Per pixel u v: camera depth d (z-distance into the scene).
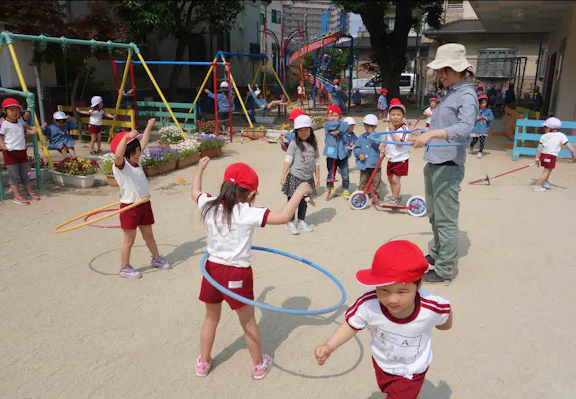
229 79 16.05
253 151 14.16
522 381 3.67
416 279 2.35
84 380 3.69
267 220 3.30
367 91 35.50
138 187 5.29
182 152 11.62
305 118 6.69
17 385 3.62
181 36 21.98
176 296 5.06
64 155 12.98
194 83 27.36
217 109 15.18
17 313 4.68
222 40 29.00
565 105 15.84
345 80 39.06
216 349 4.13
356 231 7.14
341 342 2.71
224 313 4.77
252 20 33.28
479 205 8.43
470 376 3.73
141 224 5.42
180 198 8.88
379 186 8.62
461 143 4.75
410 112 27.20
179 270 5.71
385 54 25.94
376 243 6.64
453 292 5.12
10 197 8.81
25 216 7.73
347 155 8.78
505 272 5.62
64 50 11.78
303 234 7.00
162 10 19.00
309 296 5.10
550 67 21.09
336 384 3.66
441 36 32.09
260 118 21.27
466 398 3.49
